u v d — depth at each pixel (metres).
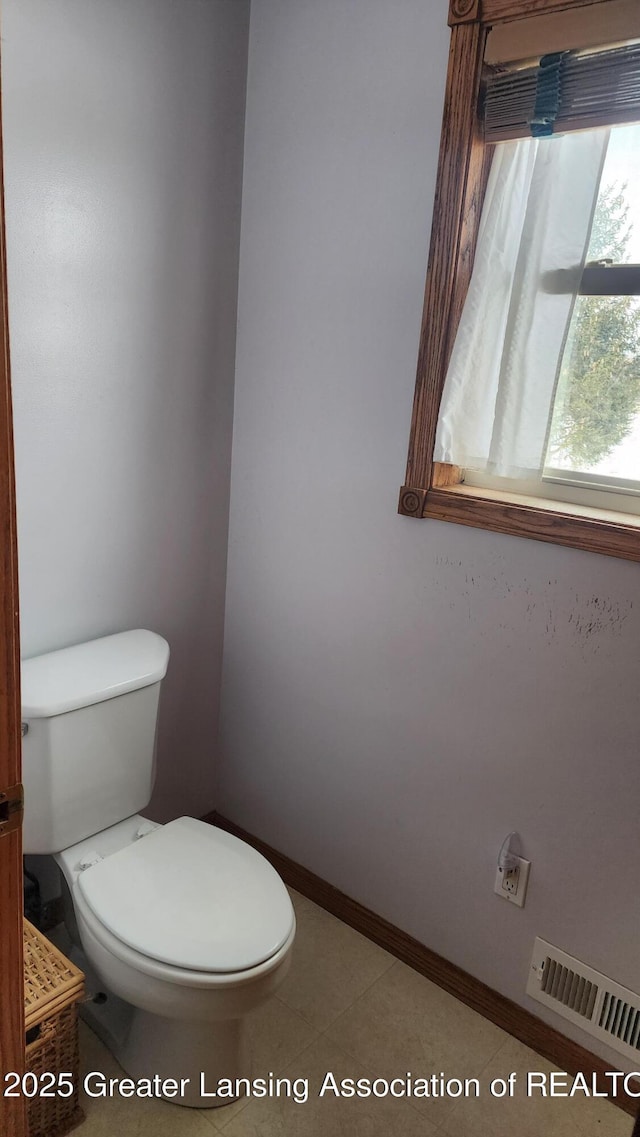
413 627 1.79
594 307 1.48
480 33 1.43
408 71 1.55
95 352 1.69
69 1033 1.47
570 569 1.51
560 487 1.60
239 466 2.08
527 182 1.48
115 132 1.61
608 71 1.31
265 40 1.79
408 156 1.59
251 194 1.90
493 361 1.57
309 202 1.78
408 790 1.88
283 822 2.20
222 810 2.37
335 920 2.09
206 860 1.63
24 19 1.41
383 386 1.73
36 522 1.68
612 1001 1.62
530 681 1.62
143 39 1.61
